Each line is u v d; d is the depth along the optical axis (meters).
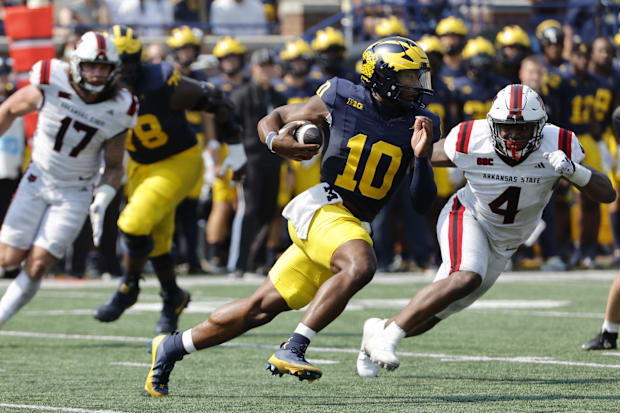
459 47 40.72
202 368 20.00
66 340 24.22
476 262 17.55
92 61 20.81
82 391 17.12
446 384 17.83
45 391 17.11
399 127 16.69
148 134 24.28
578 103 42.09
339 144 16.55
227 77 41.72
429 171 16.64
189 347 16.41
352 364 20.48
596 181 17.23
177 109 24.48
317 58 41.06
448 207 18.81
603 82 42.62
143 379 18.50
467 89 40.34
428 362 20.58
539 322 27.39
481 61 40.06
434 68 39.19
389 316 28.75
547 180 17.91
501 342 23.59
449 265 17.75
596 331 25.45
